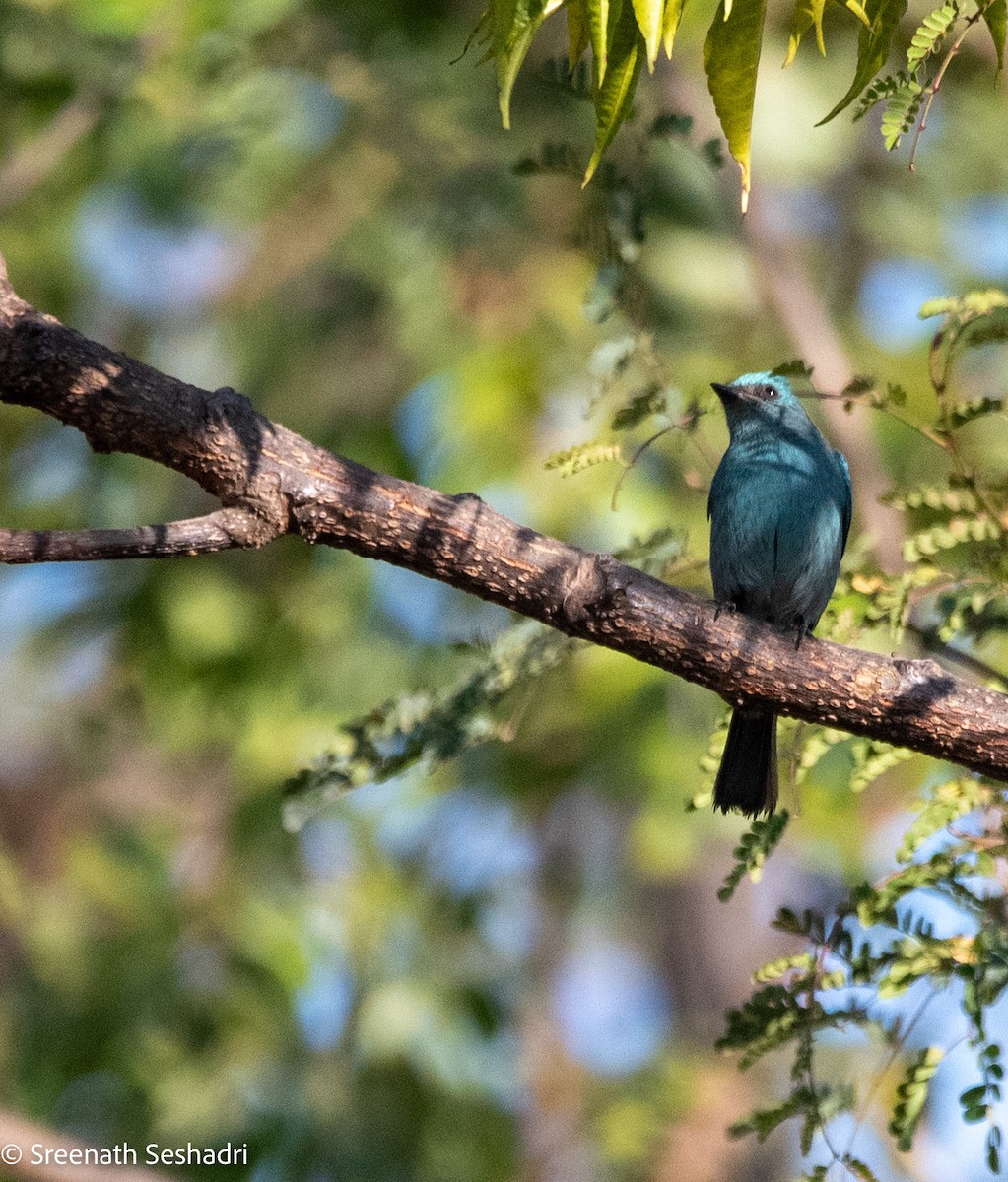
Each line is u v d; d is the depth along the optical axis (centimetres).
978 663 697
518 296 1241
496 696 689
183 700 1341
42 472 1484
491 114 1273
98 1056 1215
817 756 641
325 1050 1268
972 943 577
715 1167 1169
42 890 1277
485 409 1243
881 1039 625
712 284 1252
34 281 1501
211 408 568
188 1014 1241
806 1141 585
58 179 1439
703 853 1505
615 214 727
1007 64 1361
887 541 926
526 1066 1549
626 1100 1290
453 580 605
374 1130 1232
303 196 1321
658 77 1256
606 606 610
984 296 621
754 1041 601
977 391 1311
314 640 1323
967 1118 555
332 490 583
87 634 1376
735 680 620
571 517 1204
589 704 1200
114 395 559
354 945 1300
